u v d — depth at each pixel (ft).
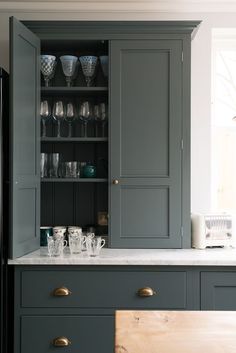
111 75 9.12
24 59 8.50
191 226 9.45
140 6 10.28
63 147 10.37
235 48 10.71
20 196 8.38
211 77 10.61
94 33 9.16
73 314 8.27
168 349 3.87
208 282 8.27
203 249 9.14
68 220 10.34
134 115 9.14
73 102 10.39
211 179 10.57
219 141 10.72
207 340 4.11
